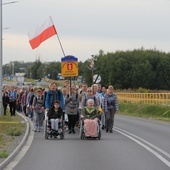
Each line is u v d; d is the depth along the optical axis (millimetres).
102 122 26344
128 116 44000
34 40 31734
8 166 13305
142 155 15586
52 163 13852
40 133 24016
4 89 42594
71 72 29266
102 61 111562
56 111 21094
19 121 31922
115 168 12875
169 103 48562
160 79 109750
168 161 14211
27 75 180000
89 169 12719
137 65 108438
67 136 22344
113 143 19266
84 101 21781
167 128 27938
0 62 37031
